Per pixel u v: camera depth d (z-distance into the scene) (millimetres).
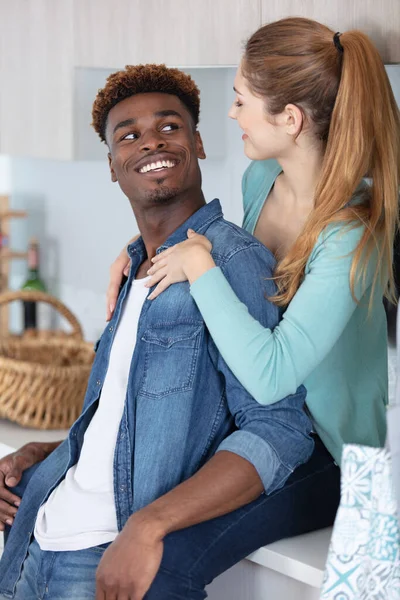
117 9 2430
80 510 1746
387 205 1713
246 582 1754
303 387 1729
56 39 2613
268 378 1579
